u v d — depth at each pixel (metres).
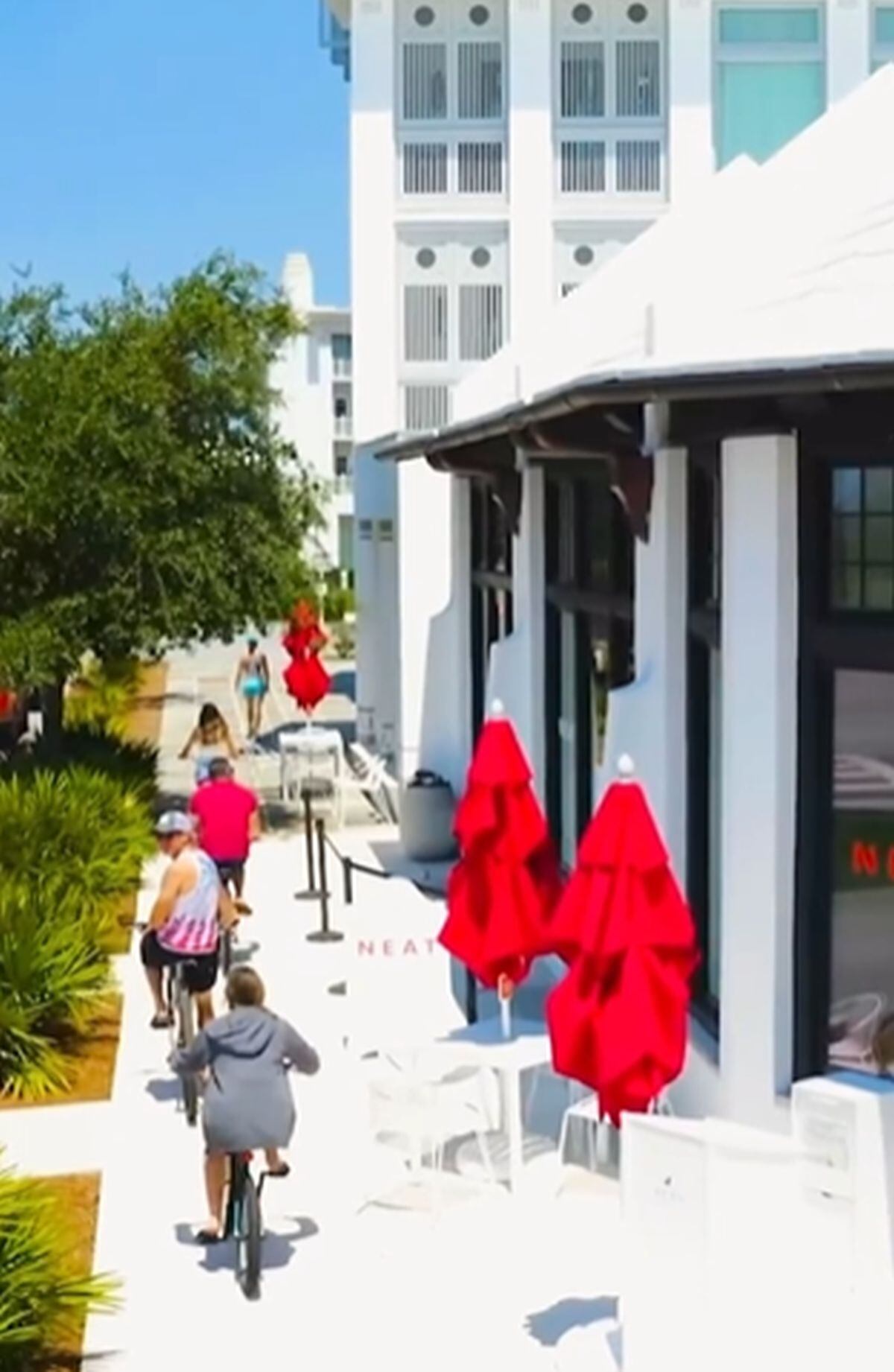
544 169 22.53
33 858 14.20
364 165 22.52
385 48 22.30
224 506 19.05
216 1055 8.09
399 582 20.02
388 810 19.95
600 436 9.42
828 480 8.11
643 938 6.79
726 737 8.47
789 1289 6.82
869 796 8.14
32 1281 7.06
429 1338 7.55
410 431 22.69
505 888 8.80
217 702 33.09
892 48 22.86
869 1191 7.24
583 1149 9.27
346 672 39.09
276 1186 9.23
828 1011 8.30
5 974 11.16
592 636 12.39
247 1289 7.92
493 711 9.02
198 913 10.70
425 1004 10.59
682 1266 6.79
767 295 9.34
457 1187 9.03
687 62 22.56
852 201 8.82
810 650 8.17
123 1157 9.73
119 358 18.66
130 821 16.59
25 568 18.47
